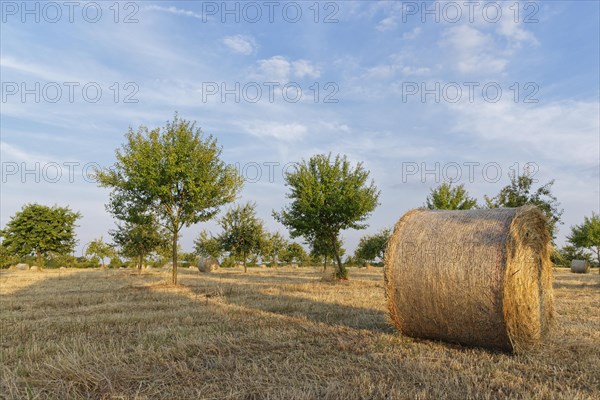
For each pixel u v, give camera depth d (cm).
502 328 636
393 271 740
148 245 3300
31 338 738
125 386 487
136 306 1134
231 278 2491
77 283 2036
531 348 670
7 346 686
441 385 489
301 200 2234
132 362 575
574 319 937
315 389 473
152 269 4122
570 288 1722
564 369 560
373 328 822
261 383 488
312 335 748
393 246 750
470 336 675
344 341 697
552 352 659
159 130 1877
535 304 690
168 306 1131
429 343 713
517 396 453
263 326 826
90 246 4666
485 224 684
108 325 854
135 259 4322
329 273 2195
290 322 876
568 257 4303
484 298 644
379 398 450
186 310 1034
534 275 700
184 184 1886
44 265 4544
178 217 1906
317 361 582
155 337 730
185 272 3475
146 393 465
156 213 1950
